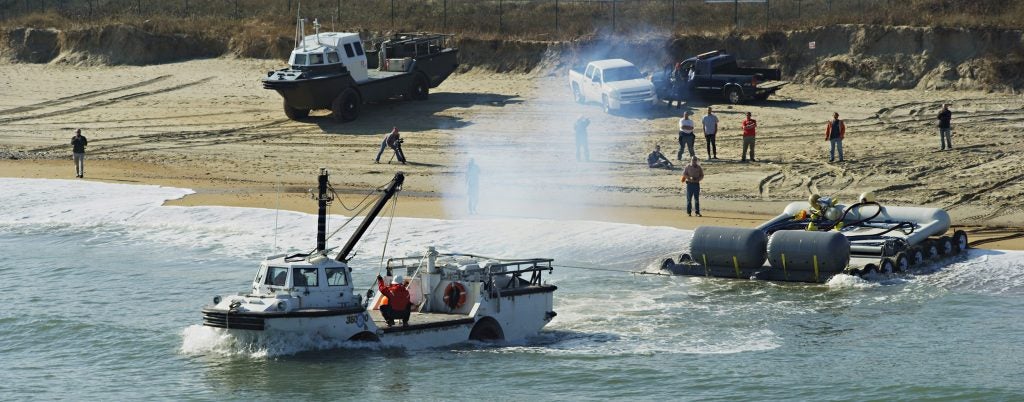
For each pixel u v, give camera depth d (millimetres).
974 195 123875
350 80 173375
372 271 103688
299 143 164750
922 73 179625
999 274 97062
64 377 76500
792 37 189500
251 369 75750
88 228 124250
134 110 191000
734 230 101062
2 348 83062
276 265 78562
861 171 136500
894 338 81812
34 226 125438
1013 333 82188
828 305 90812
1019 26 180000
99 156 161000
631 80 174375
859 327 84688
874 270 97688
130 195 137750
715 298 94125
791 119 165625
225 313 77438
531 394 71250
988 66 176375
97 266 107750
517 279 85188
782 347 80438
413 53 186375
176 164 154875
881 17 187875
